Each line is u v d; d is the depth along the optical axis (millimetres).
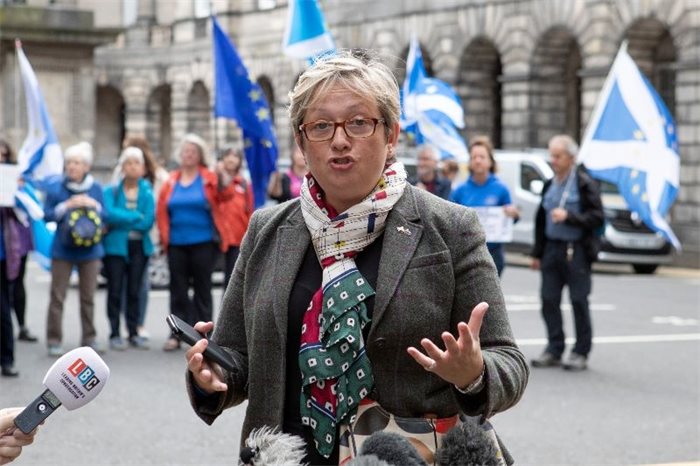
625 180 16266
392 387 4078
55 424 10812
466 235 4180
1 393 12031
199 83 64625
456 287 4152
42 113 17344
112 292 15320
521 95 39219
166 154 71000
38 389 12297
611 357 15117
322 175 4102
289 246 4258
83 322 14844
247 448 3998
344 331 4043
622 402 12117
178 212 15203
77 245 14312
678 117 32625
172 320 4145
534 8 38406
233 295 4438
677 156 16234
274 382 4176
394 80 4156
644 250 27906
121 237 15273
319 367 4055
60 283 14492
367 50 4312
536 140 39156
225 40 17000
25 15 39219
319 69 4094
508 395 3982
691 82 32281
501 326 4137
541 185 29922
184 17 64625
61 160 17562
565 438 10438
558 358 14391
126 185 15359
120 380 13062
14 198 13000
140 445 10023
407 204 4188
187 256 15305
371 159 4086
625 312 20000
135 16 69188
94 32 39812
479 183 14883
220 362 4184
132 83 68312
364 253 4176
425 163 17188
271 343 4180
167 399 12031
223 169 15609
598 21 35688
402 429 4074
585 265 14094
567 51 38906
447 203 4250
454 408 4105
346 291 4082
